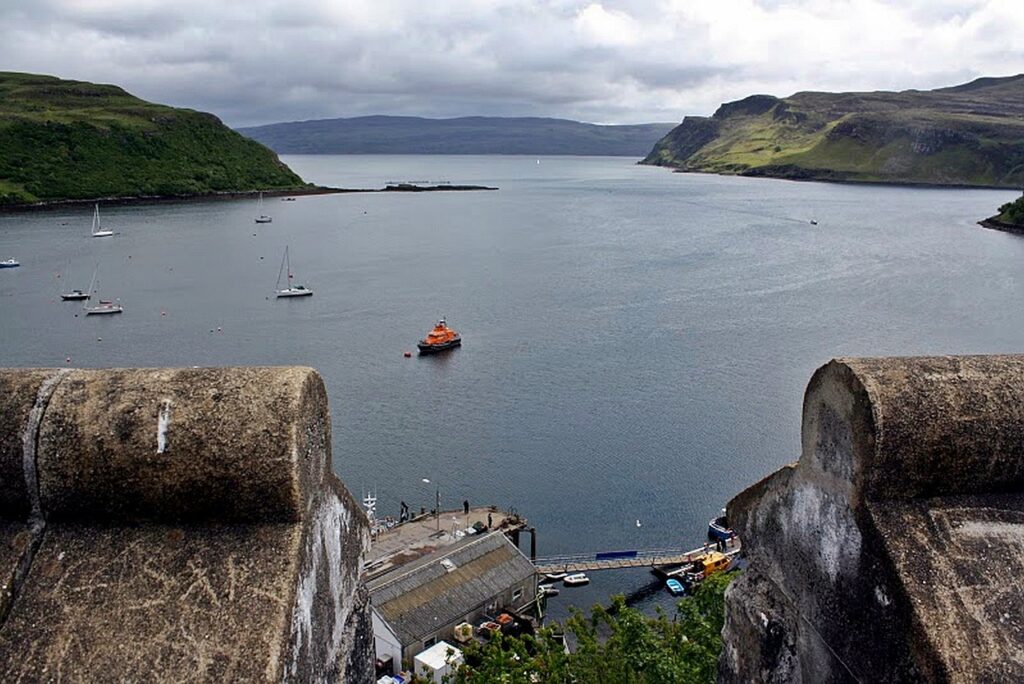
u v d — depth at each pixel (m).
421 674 33.84
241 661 4.13
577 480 55.00
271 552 4.46
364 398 68.31
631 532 49.41
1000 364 5.23
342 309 97.69
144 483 4.53
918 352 76.38
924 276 111.00
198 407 4.61
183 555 4.48
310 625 4.62
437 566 40.22
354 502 5.61
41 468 4.60
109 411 4.64
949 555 4.86
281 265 126.19
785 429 61.59
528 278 116.62
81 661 4.21
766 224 177.50
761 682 5.97
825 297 99.62
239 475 4.49
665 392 69.00
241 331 87.19
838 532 5.30
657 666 11.32
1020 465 5.00
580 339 84.38
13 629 4.35
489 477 55.25
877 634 4.98
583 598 43.97
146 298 101.12
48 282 108.56
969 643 4.57
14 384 4.80
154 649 4.20
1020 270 115.19
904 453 4.93
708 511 51.38
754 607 6.05
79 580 4.46
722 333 85.00
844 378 5.20
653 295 103.88
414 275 119.50
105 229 160.25
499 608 39.97
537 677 14.47
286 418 4.56
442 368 75.75
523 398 68.25
